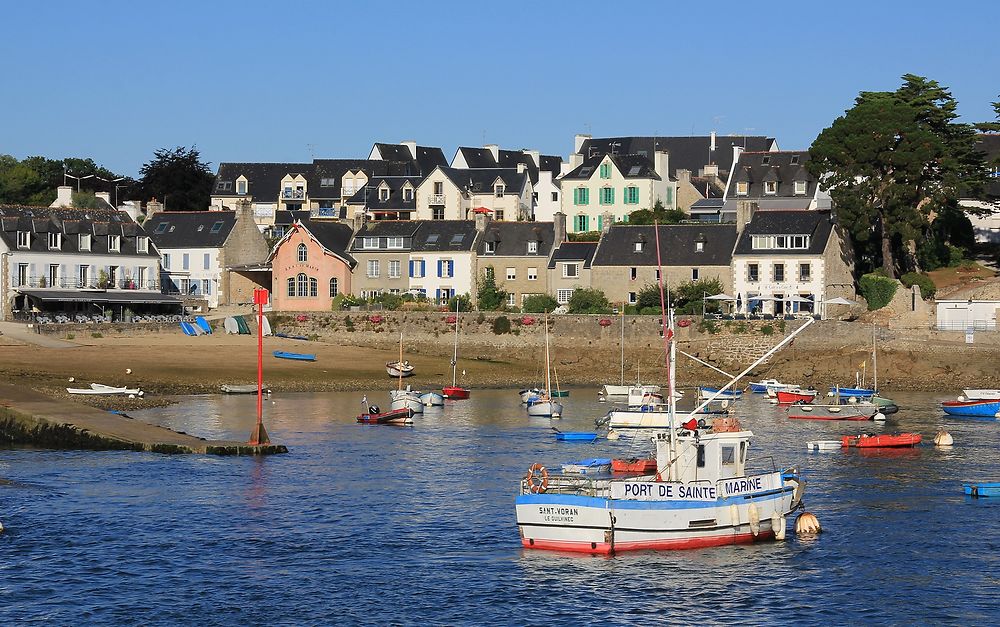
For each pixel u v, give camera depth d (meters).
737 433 50.28
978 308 118.44
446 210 167.25
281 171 190.25
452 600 43.22
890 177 124.31
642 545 48.25
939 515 55.25
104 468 64.81
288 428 82.56
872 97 135.00
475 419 90.12
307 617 41.59
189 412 89.94
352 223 151.00
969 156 128.50
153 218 157.12
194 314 141.00
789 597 43.69
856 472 66.44
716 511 49.03
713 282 128.62
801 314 122.94
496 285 139.25
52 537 50.50
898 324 119.44
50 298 130.62
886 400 96.06
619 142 191.12
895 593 44.12
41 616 41.34
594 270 133.62
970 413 93.44
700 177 179.12
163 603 42.72
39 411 75.44
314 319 132.00
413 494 59.41
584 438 79.31
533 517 48.78
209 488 60.12
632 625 41.12
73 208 141.62
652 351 121.62
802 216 130.00
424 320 128.88
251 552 48.75
